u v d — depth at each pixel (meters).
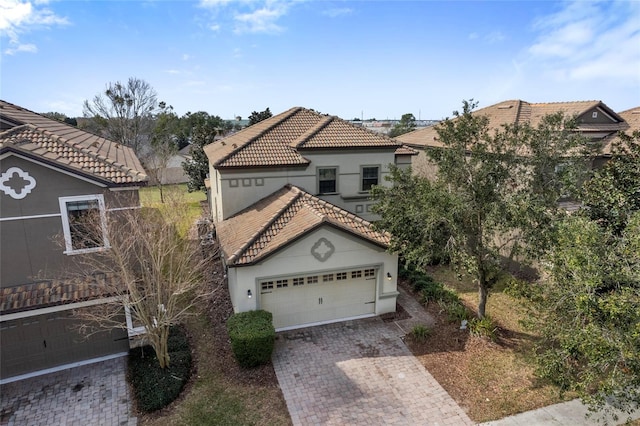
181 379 11.72
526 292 11.36
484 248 12.88
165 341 12.03
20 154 11.42
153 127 61.56
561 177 12.46
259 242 14.23
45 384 11.98
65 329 12.59
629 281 7.99
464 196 12.59
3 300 11.49
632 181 11.12
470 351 13.35
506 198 11.80
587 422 10.20
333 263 14.77
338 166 20.12
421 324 15.27
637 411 10.41
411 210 12.93
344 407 10.91
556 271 9.50
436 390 11.58
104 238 12.40
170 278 12.28
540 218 11.20
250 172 18.98
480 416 10.52
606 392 8.11
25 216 11.89
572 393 11.23
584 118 24.52
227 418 10.49
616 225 10.59
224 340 14.09
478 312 14.81
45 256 12.29
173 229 14.34
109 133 57.78
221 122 76.19
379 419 10.46
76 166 12.33
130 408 10.96
